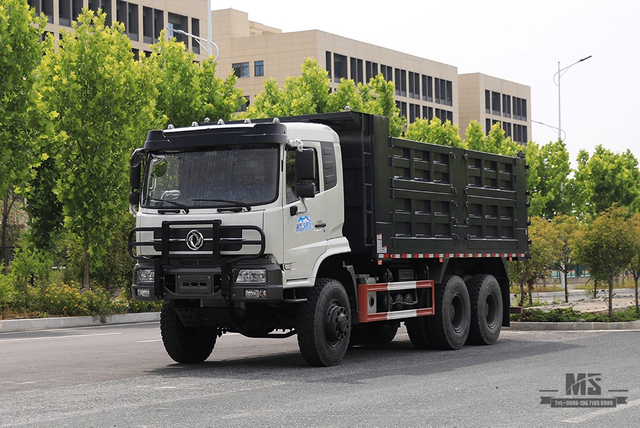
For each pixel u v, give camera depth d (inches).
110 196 1008.9
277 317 487.5
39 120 899.4
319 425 301.7
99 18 1037.8
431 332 580.4
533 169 2091.5
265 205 446.3
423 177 570.9
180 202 459.8
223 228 446.9
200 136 463.2
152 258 466.9
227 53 3371.1
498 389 386.3
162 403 352.5
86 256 1015.6
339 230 496.1
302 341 467.8
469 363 495.5
